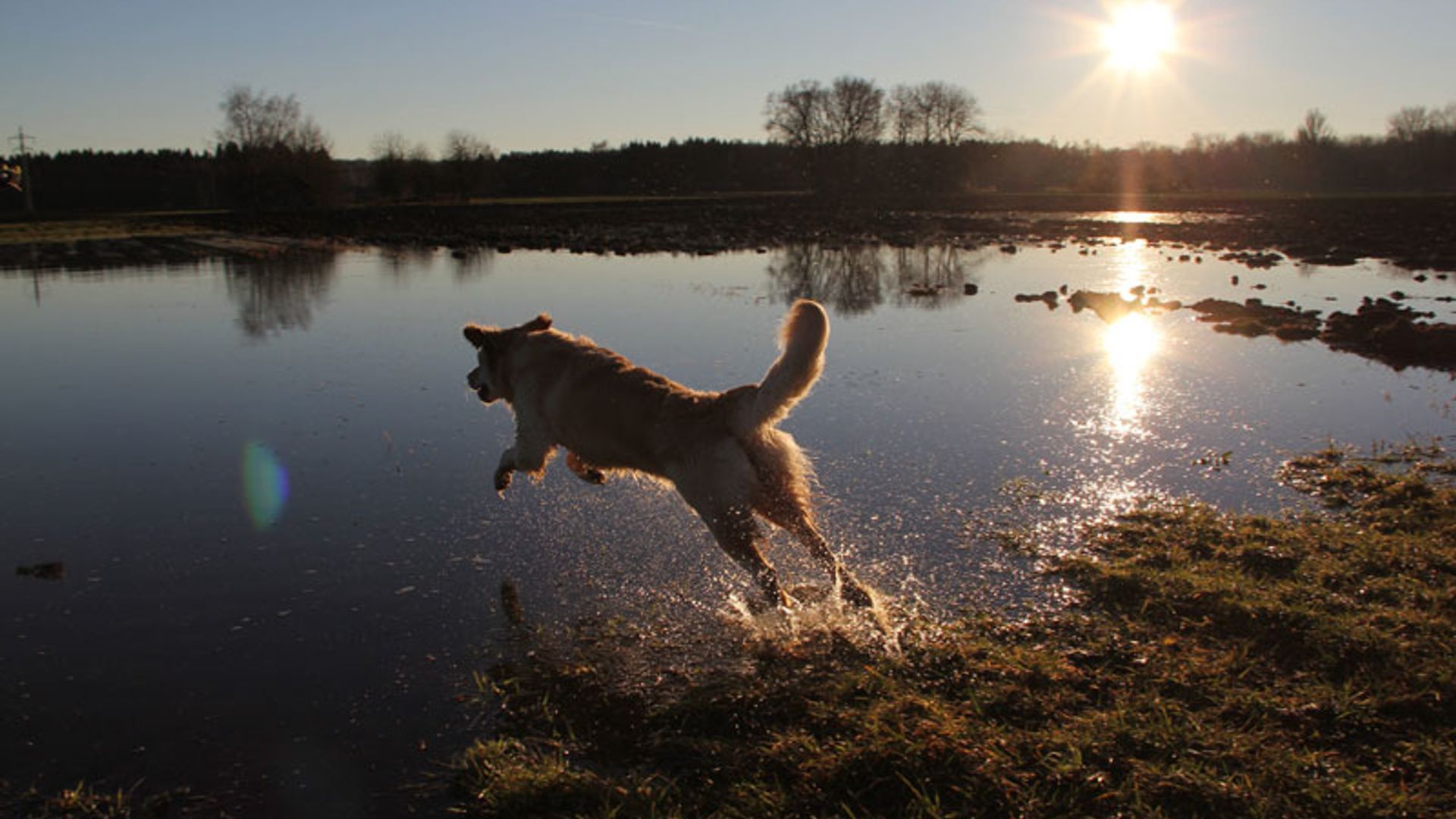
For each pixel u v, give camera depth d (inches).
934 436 170.6
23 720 91.0
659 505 143.6
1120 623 103.5
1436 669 89.7
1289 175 2022.6
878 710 87.7
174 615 110.0
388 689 96.5
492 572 121.1
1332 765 78.4
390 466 158.7
